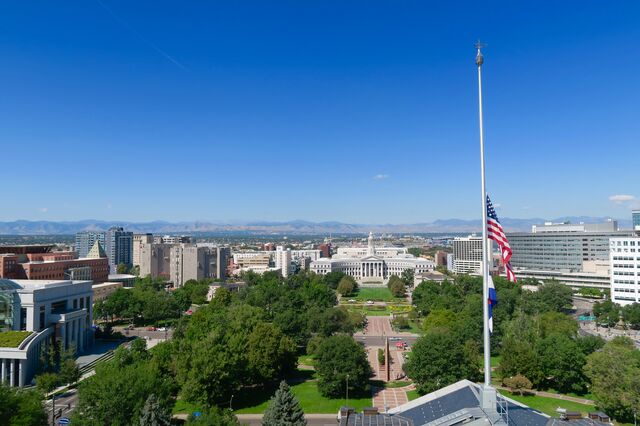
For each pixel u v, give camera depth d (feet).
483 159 205.57
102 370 346.74
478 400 221.05
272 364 510.17
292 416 314.96
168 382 404.16
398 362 625.00
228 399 451.12
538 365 490.90
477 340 632.38
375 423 225.97
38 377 470.80
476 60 206.18
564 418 239.09
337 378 462.60
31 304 589.73
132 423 301.02
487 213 207.62
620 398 391.86
